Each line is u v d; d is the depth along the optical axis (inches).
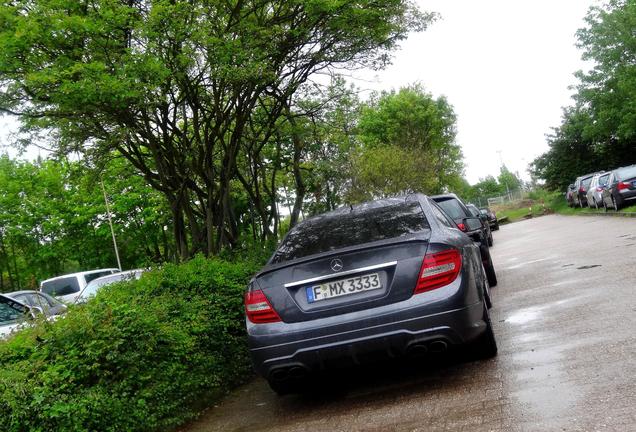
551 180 2082.9
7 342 213.2
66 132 476.1
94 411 179.6
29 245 1665.8
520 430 143.5
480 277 230.2
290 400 225.1
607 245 524.7
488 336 213.6
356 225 223.1
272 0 470.6
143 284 276.2
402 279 191.9
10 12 362.3
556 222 1274.6
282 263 203.8
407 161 1226.6
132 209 1594.5
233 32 453.4
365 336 189.5
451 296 189.9
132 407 192.9
